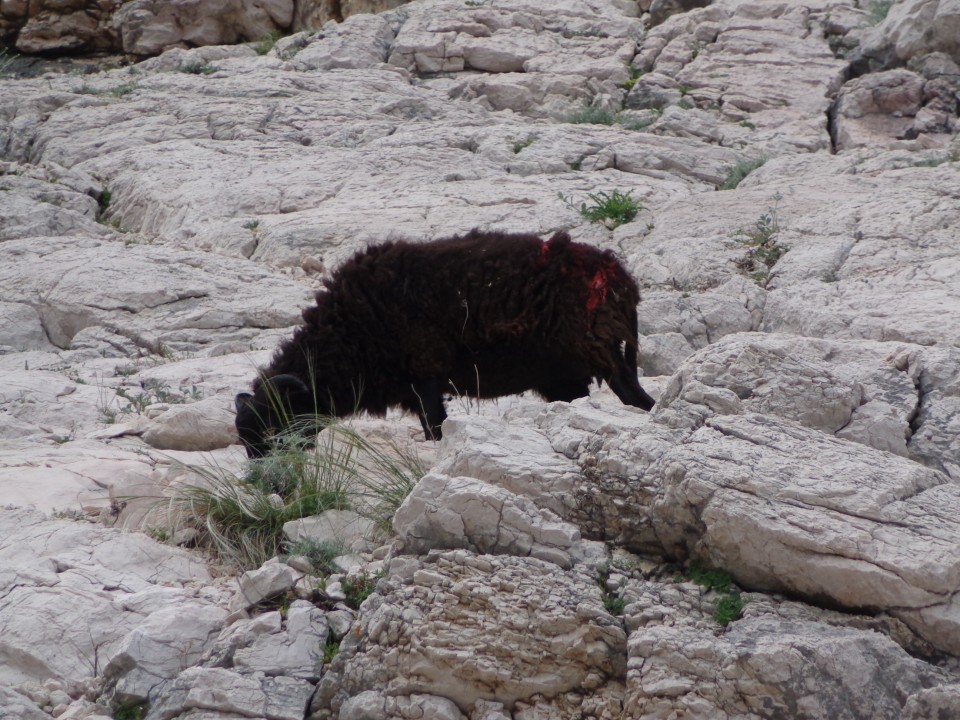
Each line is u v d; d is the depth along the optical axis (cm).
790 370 2033
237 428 2559
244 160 5781
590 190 5084
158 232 5228
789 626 1570
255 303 3916
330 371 2581
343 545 1977
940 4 6788
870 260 3825
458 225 4606
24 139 6675
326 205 4994
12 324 3862
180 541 2086
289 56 7988
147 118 6619
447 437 2058
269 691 1627
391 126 6288
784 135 6406
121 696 1659
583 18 7975
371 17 8081
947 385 2148
